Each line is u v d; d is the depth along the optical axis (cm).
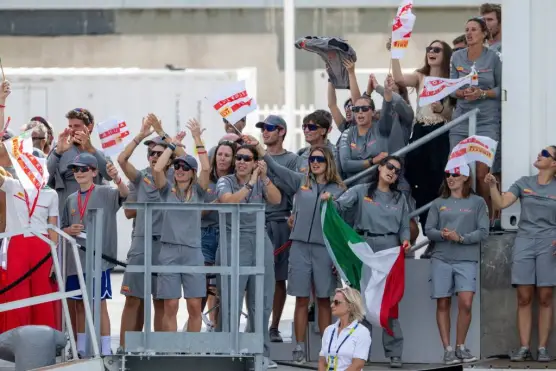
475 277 4869
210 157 5219
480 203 4862
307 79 10419
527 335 4841
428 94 4984
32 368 4512
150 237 4438
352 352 4284
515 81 5053
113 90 8400
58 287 4619
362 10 10419
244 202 4788
